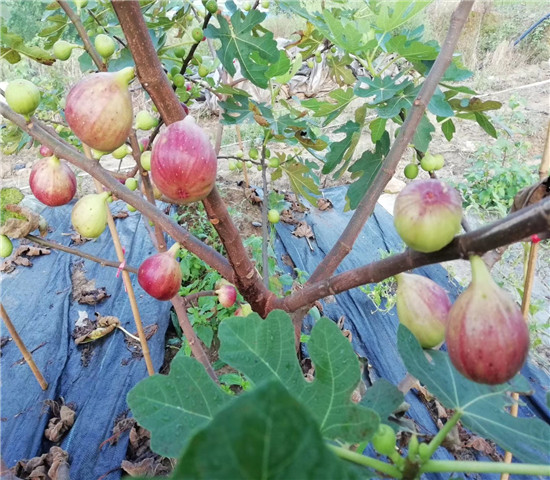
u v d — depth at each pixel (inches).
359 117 92.8
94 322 175.5
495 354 28.3
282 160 133.2
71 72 391.9
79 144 125.6
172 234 55.6
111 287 194.5
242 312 86.1
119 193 51.3
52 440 128.9
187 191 40.8
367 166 93.3
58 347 162.7
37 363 155.3
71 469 121.7
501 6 560.1
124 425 130.7
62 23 96.7
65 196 59.9
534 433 37.0
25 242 221.8
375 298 177.5
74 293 191.0
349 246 60.9
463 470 30.4
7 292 189.6
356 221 60.6
